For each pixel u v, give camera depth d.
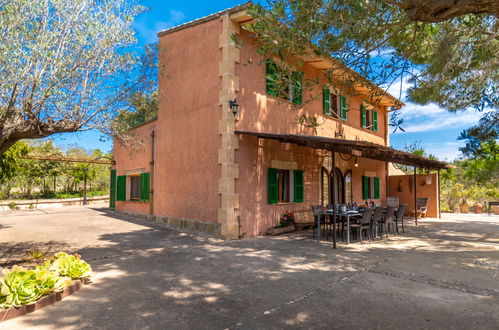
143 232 9.04
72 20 6.08
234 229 8.15
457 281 4.63
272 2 3.91
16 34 5.25
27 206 17.81
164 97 10.66
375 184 14.88
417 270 5.21
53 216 12.79
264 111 9.28
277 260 5.89
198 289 4.28
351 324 3.21
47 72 5.59
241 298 3.94
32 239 8.02
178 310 3.57
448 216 15.32
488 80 6.42
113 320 3.31
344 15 3.76
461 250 6.89
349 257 6.15
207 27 9.09
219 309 3.60
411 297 3.97
